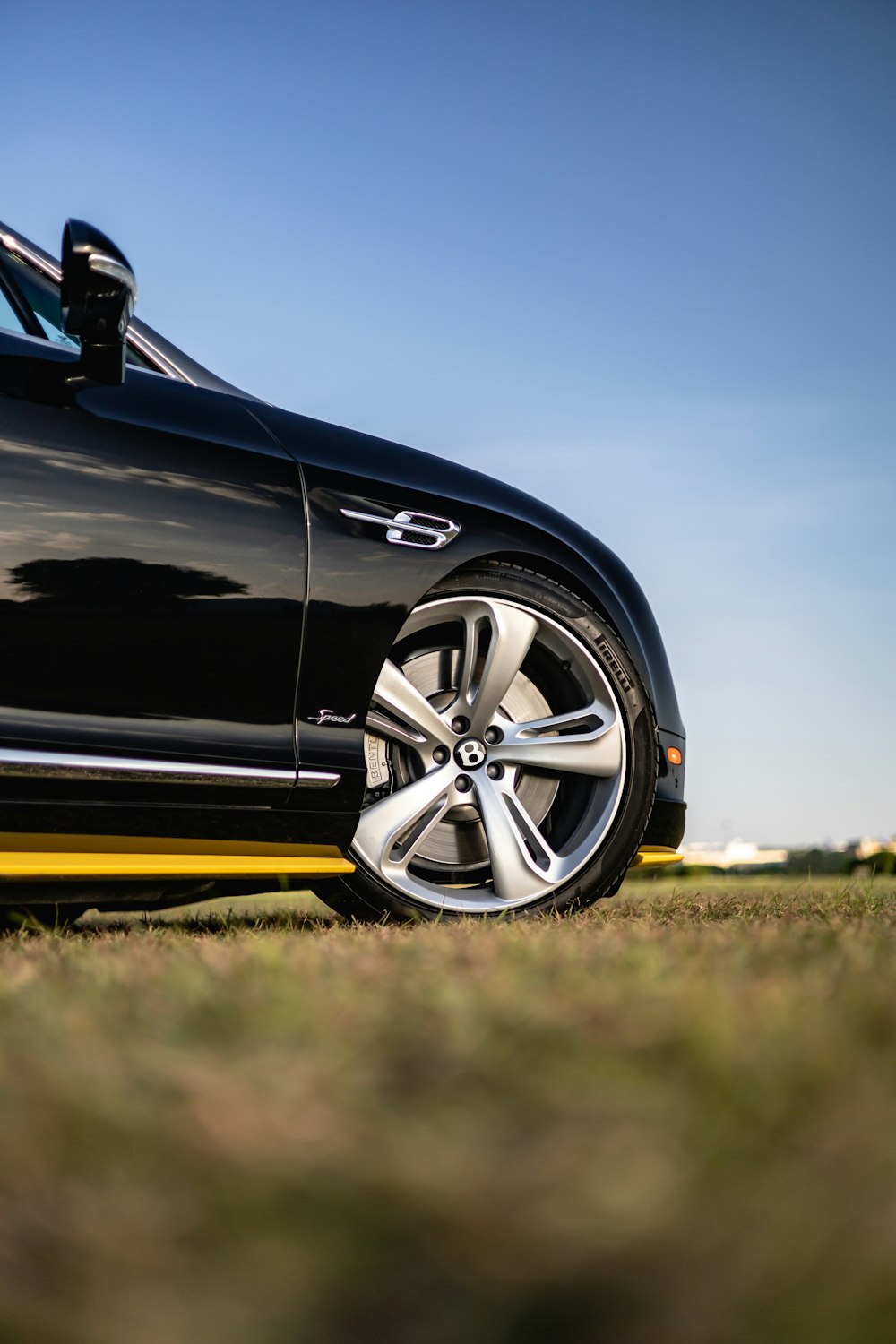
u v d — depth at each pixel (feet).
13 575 6.19
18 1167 1.30
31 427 6.39
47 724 6.22
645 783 8.32
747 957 3.23
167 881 6.98
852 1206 1.00
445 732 7.76
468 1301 0.83
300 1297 0.86
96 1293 0.89
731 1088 1.44
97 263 6.53
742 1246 0.89
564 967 3.12
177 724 6.64
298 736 7.08
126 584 6.51
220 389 7.85
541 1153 1.19
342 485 7.45
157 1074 1.69
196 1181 1.17
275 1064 1.77
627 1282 0.84
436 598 7.74
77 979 3.28
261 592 6.96
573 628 8.11
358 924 6.23
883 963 2.96
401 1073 1.70
